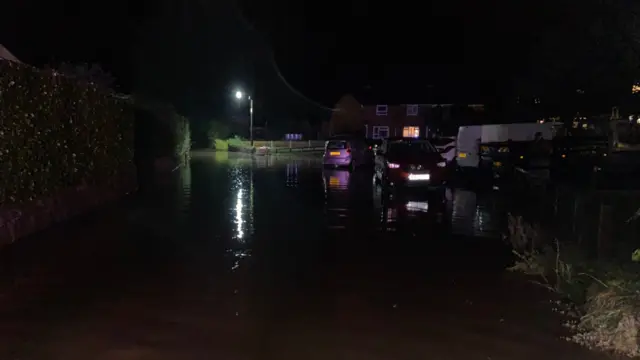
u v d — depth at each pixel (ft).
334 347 18.97
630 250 29.89
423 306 23.07
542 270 27.68
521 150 71.31
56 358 17.94
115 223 40.65
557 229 37.70
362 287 25.67
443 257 31.40
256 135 217.15
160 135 99.76
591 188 55.77
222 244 34.37
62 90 41.22
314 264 29.76
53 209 39.68
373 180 76.89
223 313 22.11
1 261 29.48
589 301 22.40
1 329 20.27
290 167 102.94
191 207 48.96
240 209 48.37
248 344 19.16
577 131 78.28
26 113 35.60
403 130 196.65
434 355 18.39
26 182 36.17
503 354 18.48
